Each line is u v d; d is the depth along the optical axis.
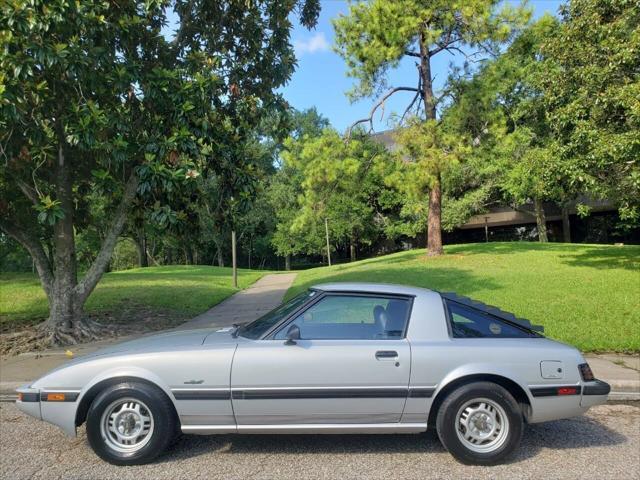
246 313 14.13
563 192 17.42
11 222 11.19
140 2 10.27
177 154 9.66
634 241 42.72
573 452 4.90
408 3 17.56
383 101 19.83
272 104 11.66
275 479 4.27
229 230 12.70
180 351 4.63
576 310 10.94
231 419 4.53
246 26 11.52
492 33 17.70
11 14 7.88
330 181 17.55
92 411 4.52
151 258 56.62
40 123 9.22
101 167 11.18
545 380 4.64
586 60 14.23
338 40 18.89
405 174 17.77
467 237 51.06
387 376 4.54
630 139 12.38
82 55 8.52
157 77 9.55
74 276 11.14
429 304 4.88
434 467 4.52
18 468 4.54
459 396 4.53
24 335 11.02
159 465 4.57
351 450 4.91
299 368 4.52
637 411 6.21
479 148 19.64
